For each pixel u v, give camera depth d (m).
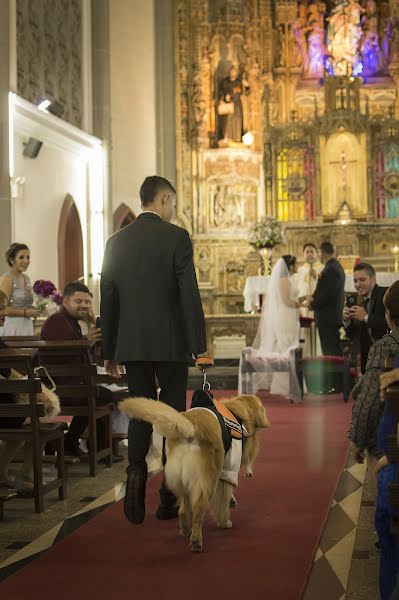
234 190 22.16
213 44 22.50
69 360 7.47
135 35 20.95
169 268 5.50
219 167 22.14
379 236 21.62
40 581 4.46
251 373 12.38
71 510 6.11
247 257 21.05
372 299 6.83
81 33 17.95
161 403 4.67
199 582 4.39
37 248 15.11
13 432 6.03
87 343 7.42
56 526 5.66
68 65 17.16
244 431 5.34
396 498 3.37
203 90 22.31
